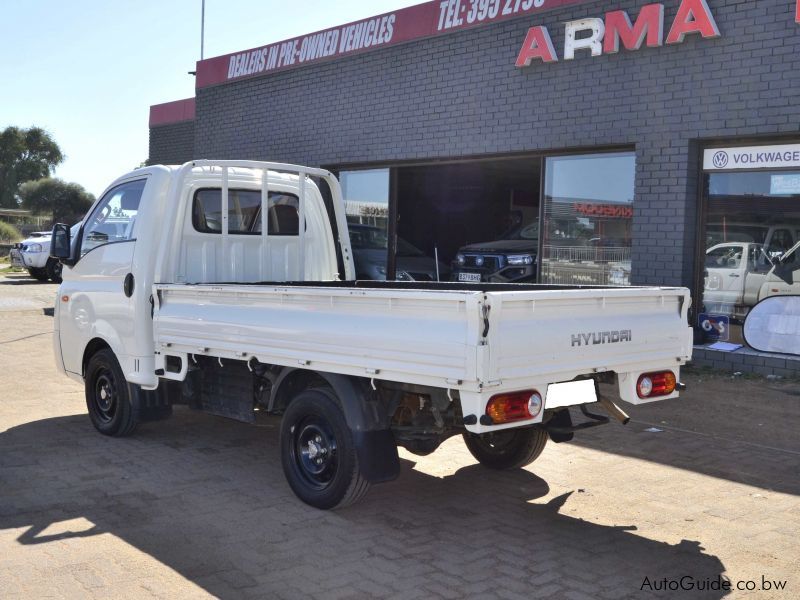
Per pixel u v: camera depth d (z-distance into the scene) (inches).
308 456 208.7
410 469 245.0
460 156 477.4
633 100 391.2
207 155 660.7
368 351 183.0
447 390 176.9
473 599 156.6
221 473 235.3
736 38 356.5
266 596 155.9
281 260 294.5
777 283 367.2
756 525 198.5
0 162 3243.1
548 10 420.8
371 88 519.2
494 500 216.4
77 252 289.9
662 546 184.9
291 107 579.5
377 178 536.1
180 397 262.8
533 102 430.9
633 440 275.0
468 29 459.2
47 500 208.8
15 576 162.6
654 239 389.1
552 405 184.4
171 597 154.7
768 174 366.3
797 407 314.2
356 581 163.5
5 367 407.8
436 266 511.5
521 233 471.8
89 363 279.9
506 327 166.4
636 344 198.1
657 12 374.9
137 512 201.2
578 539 188.7
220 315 225.3
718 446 267.4
